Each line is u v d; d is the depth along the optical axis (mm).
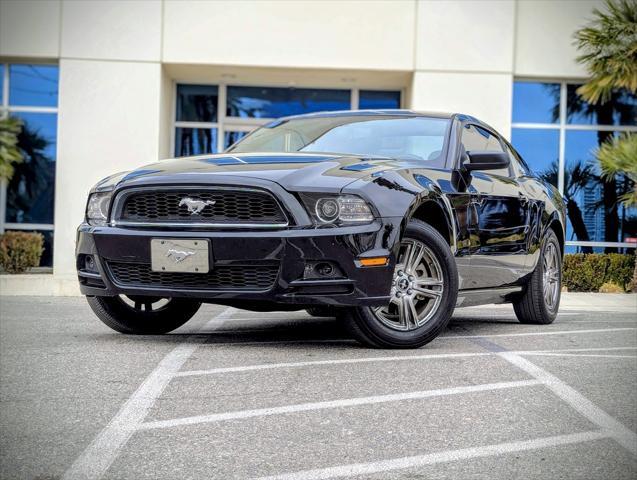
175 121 15688
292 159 5023
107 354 4727
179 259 4676
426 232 4977
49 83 14859
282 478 2613
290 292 4594
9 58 14336
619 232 15055
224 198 4664
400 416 3375
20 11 14094
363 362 4508
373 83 15453
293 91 15891
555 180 15156
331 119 6160
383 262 4645
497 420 3348
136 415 3354
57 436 3061
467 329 6395
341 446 2955
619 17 12961
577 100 15109
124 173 5230
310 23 14266
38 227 14977
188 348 4965
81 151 14172
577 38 13953
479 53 14281
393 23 14273
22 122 13859
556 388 3971
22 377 4074
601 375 4355
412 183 4980
